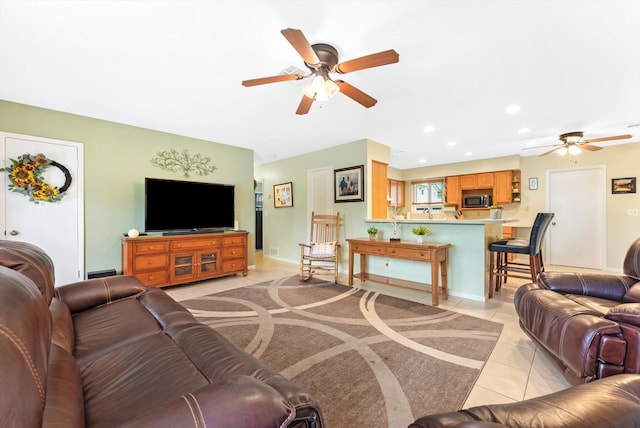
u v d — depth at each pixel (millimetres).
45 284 1176
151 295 1849
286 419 634
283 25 1735
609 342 1367
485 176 6012
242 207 5004
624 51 2000
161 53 2053
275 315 2783
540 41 1890
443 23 1717
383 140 4535
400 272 4004
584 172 5160
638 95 2746
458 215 6453
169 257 3656
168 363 1031
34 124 3072
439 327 2490
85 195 3408
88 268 3426
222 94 2762
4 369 446
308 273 4602
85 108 3141
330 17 1662
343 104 3000
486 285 3348
